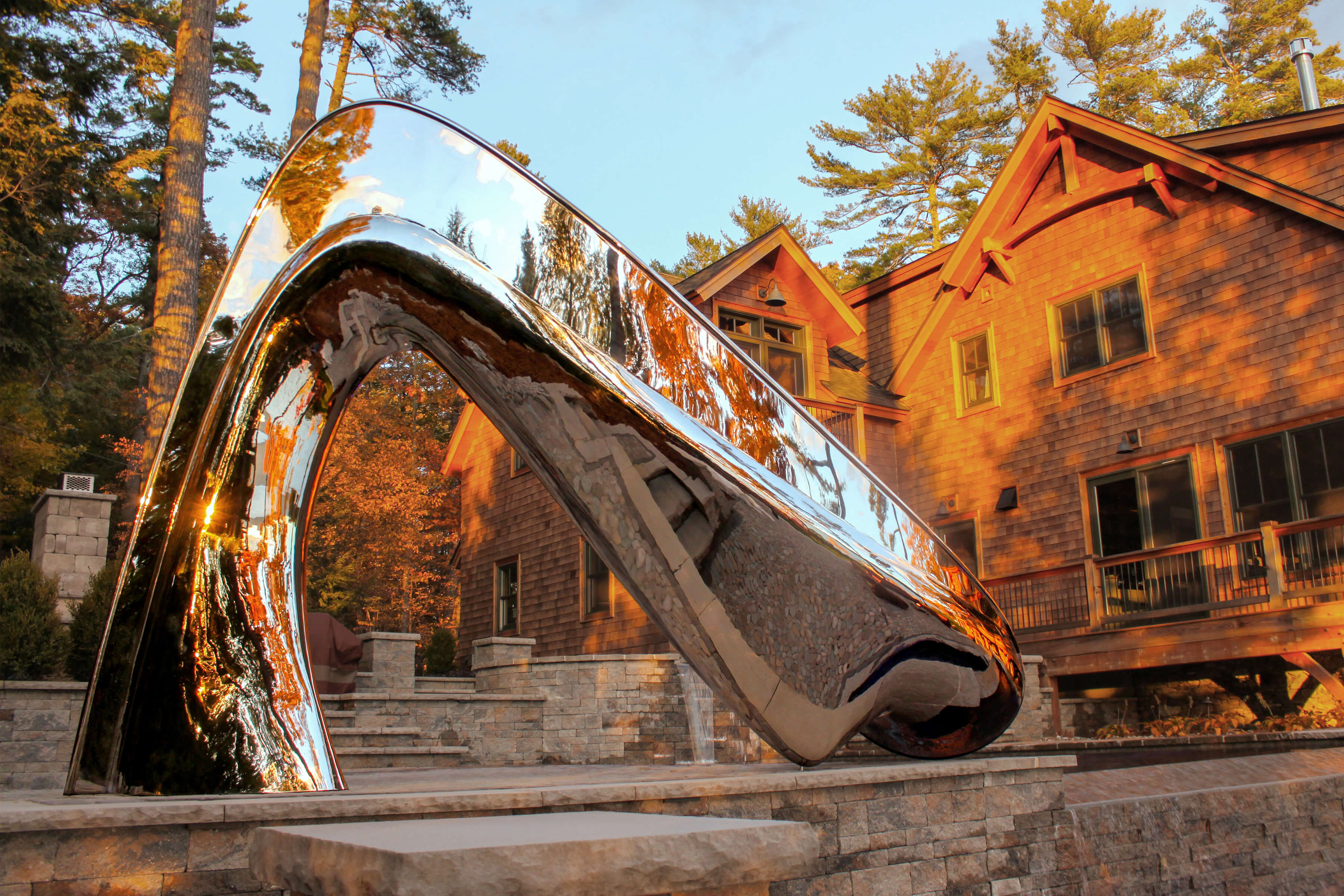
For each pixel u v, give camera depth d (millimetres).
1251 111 36531
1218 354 14016
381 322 3607
